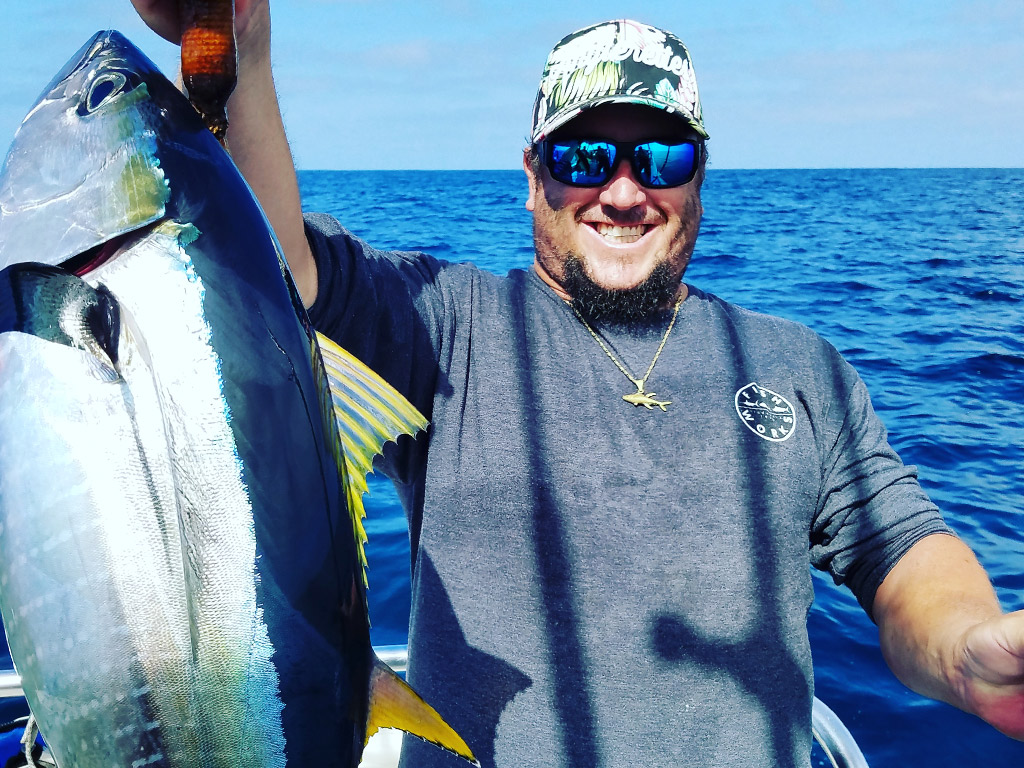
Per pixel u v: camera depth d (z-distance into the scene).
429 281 0.81
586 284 0.81
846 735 0.88
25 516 0.43
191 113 0.47
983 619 0.64
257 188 0.60
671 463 0.75
